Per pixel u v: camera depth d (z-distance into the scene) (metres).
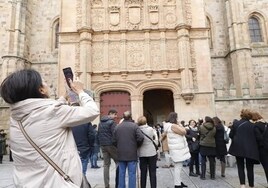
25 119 2.63
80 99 3.16
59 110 2.74
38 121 2.62
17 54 35.34
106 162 10.53
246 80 34.34
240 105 27.72
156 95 31.31
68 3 26.91
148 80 25.48
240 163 9.56
